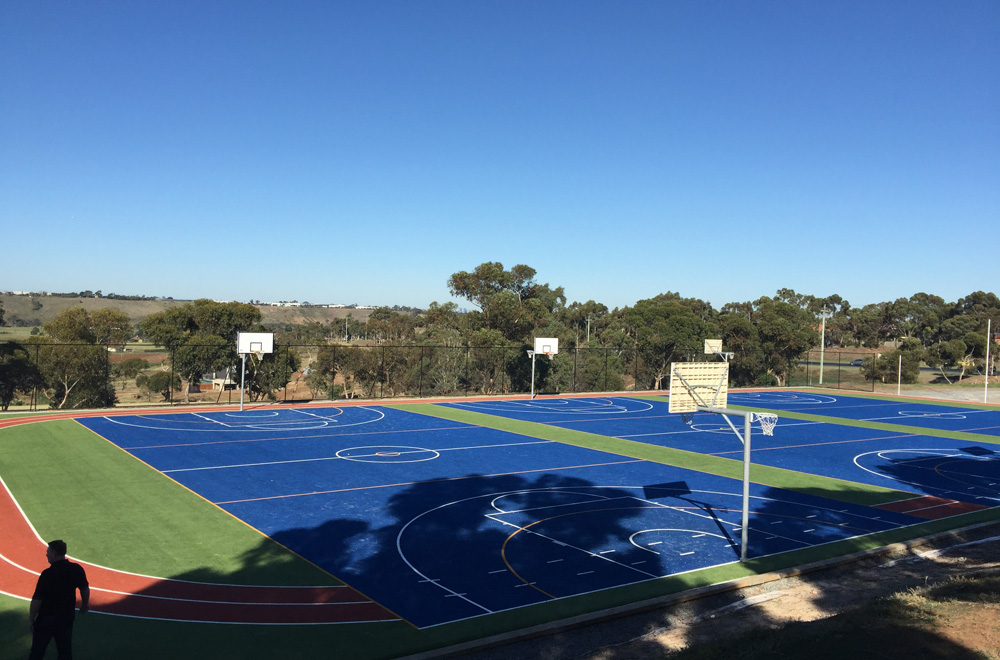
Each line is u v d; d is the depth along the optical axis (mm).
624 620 14273
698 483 27578
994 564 18156
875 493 26750
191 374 57688
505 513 22125
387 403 53594
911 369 86438
